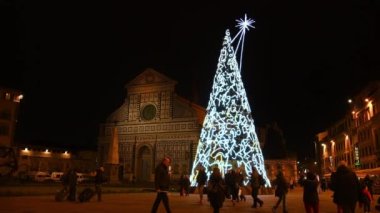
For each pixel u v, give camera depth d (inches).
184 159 2780.5
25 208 776.3
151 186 2247.8
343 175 495.2
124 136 3068.4
